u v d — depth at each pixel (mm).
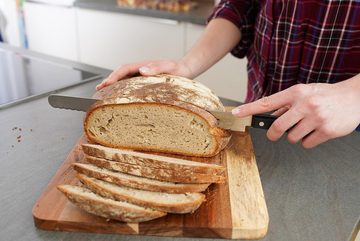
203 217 405
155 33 1424
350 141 596
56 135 587
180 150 539
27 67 879
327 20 595
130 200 400
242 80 1309
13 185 463
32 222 406
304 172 515
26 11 1842
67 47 1761
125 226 393
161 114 525
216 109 543
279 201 453
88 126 551
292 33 629
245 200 434
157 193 425
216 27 733
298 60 652
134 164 455
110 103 527
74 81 799
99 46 1632
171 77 587
